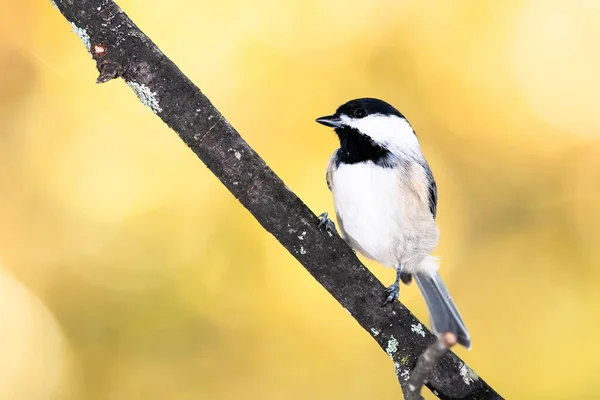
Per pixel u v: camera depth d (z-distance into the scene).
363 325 5.64
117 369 8.87
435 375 5.49
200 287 9.16
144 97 5.36
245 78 10.25
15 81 9.78
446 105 10.47
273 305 9.07
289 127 10.13
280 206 5.51
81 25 5.27
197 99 5.38
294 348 8.97
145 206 9.52
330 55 10.39
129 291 9.11
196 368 8.89
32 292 9.09
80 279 9.17
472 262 10.10
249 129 10.13
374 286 5.59
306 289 9.11
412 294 9.70
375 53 10.46
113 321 8.98
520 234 10.16
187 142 5.45
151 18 10.32
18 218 9.38
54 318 9.01
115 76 5.31
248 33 10.35
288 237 5.57
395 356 5.56
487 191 10.35
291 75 10.30
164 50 10.26
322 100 10.24
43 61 9.88
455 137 10.46
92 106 9.88
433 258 8.19
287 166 9.93
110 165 9.69
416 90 10.43
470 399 5.57
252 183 5.47
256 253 9.27
